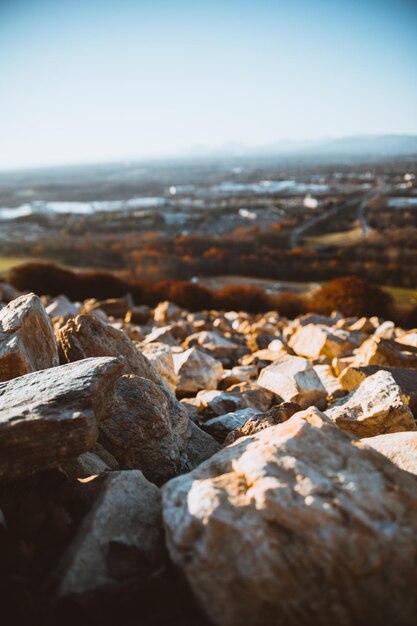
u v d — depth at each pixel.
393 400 1.66
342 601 0.76
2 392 1.20
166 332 3.61
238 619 0.77
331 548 0.77
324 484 0.86
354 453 0.96
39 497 1.07
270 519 0.81
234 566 0.78
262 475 0.88
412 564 0.77
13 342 1.41
